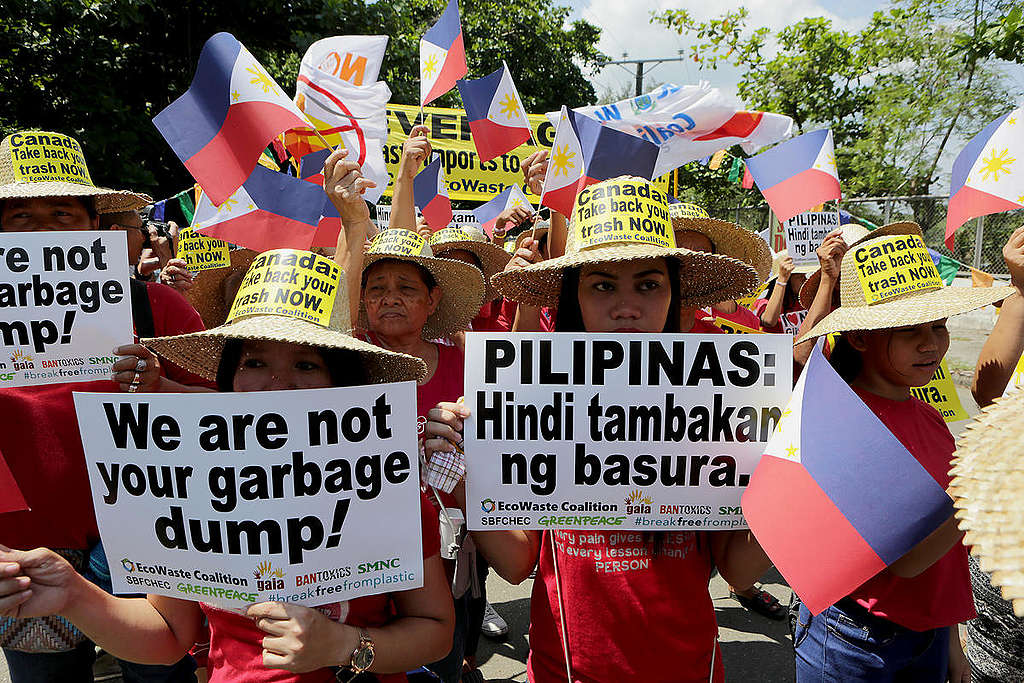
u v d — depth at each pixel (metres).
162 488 1.53
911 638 2.09
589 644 1.80
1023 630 2.32
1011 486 0.65
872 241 2.29
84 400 1.54
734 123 4.96
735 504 1.76
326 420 1.50
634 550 1.80
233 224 3.18
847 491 1.47
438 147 6.85
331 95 3.95
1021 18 10.05
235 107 2.56
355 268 2.30
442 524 2.46
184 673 2.53
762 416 1.74
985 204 2.77
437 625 1.66
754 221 14.37
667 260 1.96
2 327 2.09
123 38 9.42
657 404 1.76
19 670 2.29
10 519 2.29
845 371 2.28
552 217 3.02
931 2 13.45
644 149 2.89
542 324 3.20
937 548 1.72
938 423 2.23
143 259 4.38
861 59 14.56
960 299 2.08
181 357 1.92
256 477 1.50
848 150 15.19
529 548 1.98
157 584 1.57
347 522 1.53
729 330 3.55
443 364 3.08
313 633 1.42
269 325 1.56
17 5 7.36
